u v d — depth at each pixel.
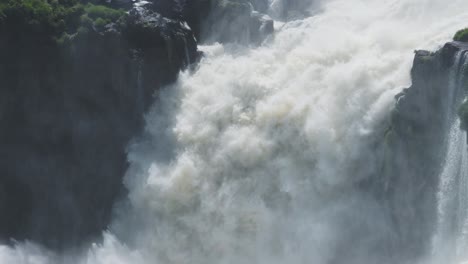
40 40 81.19
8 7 80.31
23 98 81.06
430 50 67.94
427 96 65.00
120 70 81.06
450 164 60.81
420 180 64.56
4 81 80.19
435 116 64.38
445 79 63.41
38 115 81.56
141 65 80.81
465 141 58.59
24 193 81.75
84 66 81.19
